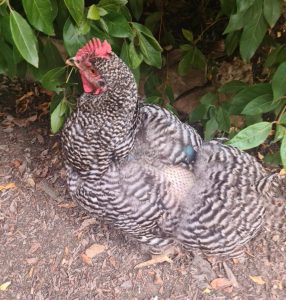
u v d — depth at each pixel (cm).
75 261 65
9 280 63
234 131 67
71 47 50
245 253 65
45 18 42
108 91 49
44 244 67
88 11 44
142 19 72
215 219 54
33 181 72
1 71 56
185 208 55
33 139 77
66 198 71
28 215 69
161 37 72
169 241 60
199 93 76
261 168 60
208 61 74
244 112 53
